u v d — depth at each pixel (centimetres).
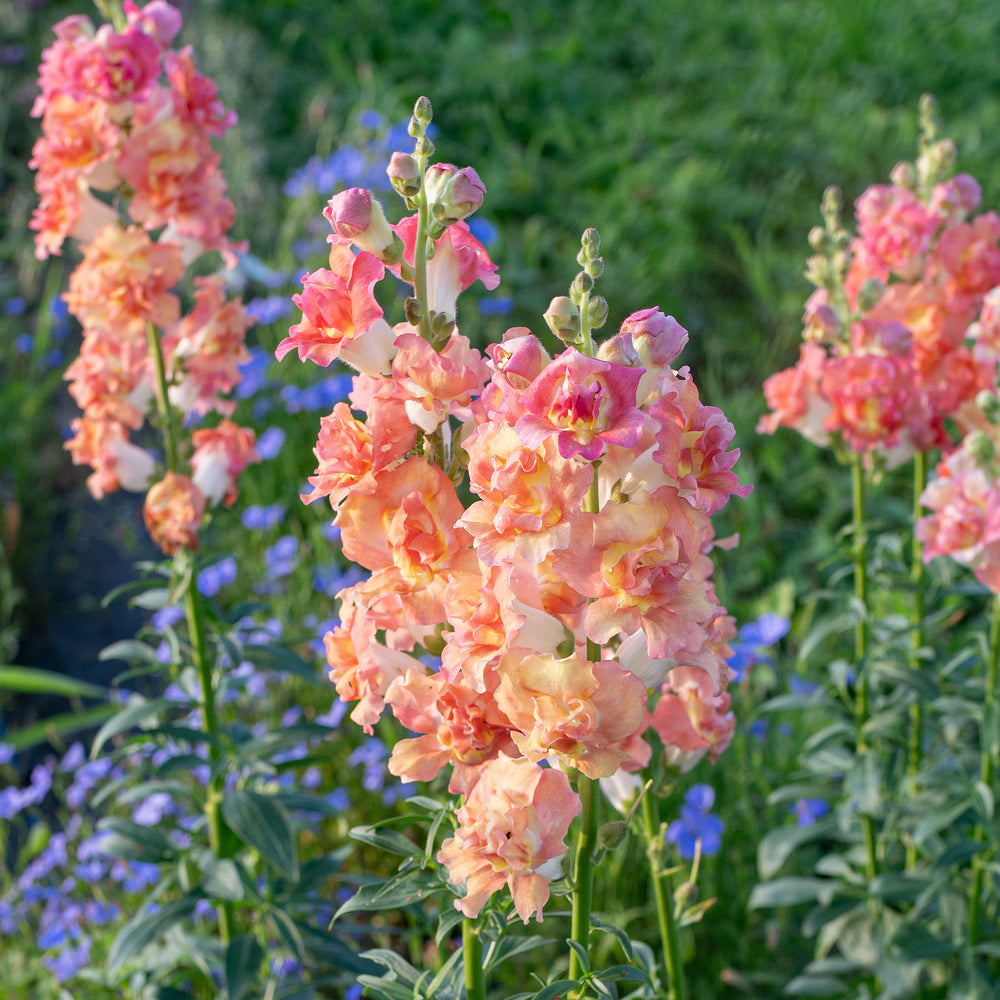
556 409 138
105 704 445
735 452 149
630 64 925
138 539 526
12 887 337
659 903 210
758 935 335
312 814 336
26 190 695
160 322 259
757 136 802
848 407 267
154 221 255
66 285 646
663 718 191
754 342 630
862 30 959
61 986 311
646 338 151
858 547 286
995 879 276
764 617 369
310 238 639
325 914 312
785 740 376
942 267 281
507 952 193
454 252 173
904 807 286
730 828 352
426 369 156
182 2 821
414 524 156
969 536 245
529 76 834
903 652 298
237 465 280
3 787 417
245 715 394
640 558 143
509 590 148
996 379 262
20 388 552
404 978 196
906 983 283
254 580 439
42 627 482
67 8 843
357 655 175
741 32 980
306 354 165
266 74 798
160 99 254
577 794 150
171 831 344
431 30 915
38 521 523
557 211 717
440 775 198
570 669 146
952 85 931
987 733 262
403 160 163
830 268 279
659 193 725
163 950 294
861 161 788
